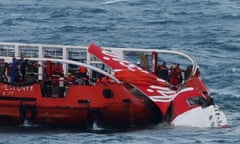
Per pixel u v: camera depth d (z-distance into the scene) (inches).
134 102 3398.1
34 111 3371.1
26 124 3395.7
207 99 3447.3
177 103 3427.7
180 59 4906.5
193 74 3508.9
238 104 3855.8
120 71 3427.7
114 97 3371.1
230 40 5610.2
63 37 5831.7
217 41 5580.7
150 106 3437.5
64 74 3516.2
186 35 5846.5
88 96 3361.2
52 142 3228.3
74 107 3351.4
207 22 6392.7
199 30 6028.5
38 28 6161.4
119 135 3319.4
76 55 3577.8
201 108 3412.9
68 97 3366.1
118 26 6230.3
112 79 3415.4
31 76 3469.5
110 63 3440.0
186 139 3257.9
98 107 3348.9
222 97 3981.3
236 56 5118.1
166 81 3516.2
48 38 5802.2
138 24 6323.8
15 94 3388.3
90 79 3501.5
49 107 3363.7
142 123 3430.1
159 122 3440.0
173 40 5698.8
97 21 6451.8
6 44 3585.1
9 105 3385.8
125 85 3425.2
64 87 3383.4
